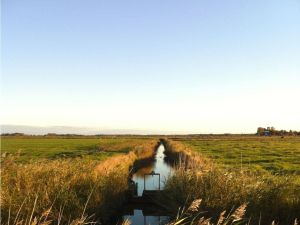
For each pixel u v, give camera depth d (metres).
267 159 42.59
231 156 47.44
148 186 28.19
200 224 8.88
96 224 15.75
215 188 15.78
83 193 16.56
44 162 20.27
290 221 12.80
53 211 13.30
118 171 22.94
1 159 16.00
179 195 17.69
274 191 14.48
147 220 18.16
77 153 54.34
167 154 62.59
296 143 91.75
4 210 12.25
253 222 12.91
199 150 61.97
